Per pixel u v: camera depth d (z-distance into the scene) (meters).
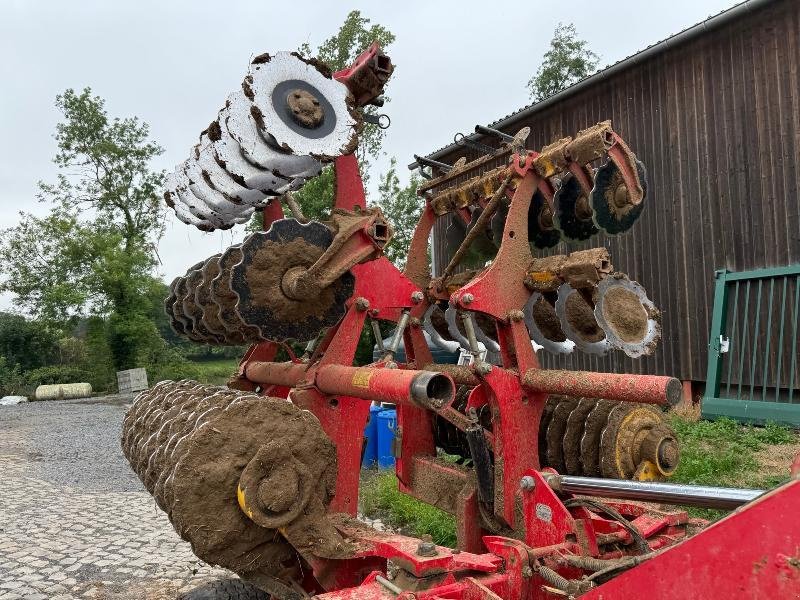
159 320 32.50
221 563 2.57
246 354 4.29
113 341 27.98
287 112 3.08
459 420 3.18
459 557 2.56
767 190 8.84
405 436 4.00
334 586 2.73
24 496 7.77
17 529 6.29
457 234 4.74
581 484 2.95
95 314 28.19
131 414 3.82
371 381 2.83
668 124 9.98
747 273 8.96
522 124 12.09
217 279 3.14
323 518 2.70
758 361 8.84
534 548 2.72
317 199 13.41
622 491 2.80
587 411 3.48
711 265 9.48
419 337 4.14
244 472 2.50
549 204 3.71
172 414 3.18
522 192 3.48
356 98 3.80
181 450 2.53
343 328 3.35
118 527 6.34
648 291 10.26
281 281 3.05
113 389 27.64
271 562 2.69
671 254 9.98
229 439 2.54
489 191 4.10
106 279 27.05
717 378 9.16
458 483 3.58
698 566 1.64
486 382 3.13
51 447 11.89
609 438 3.33
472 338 3.21
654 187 10.18
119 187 31.80
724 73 9.32
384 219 3.27
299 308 3.10
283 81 3.11
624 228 3.56
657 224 10.16
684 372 9.77
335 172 3.58
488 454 3.20
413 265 4.51
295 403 3.20
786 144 8.64
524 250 3.43
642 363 10.36
